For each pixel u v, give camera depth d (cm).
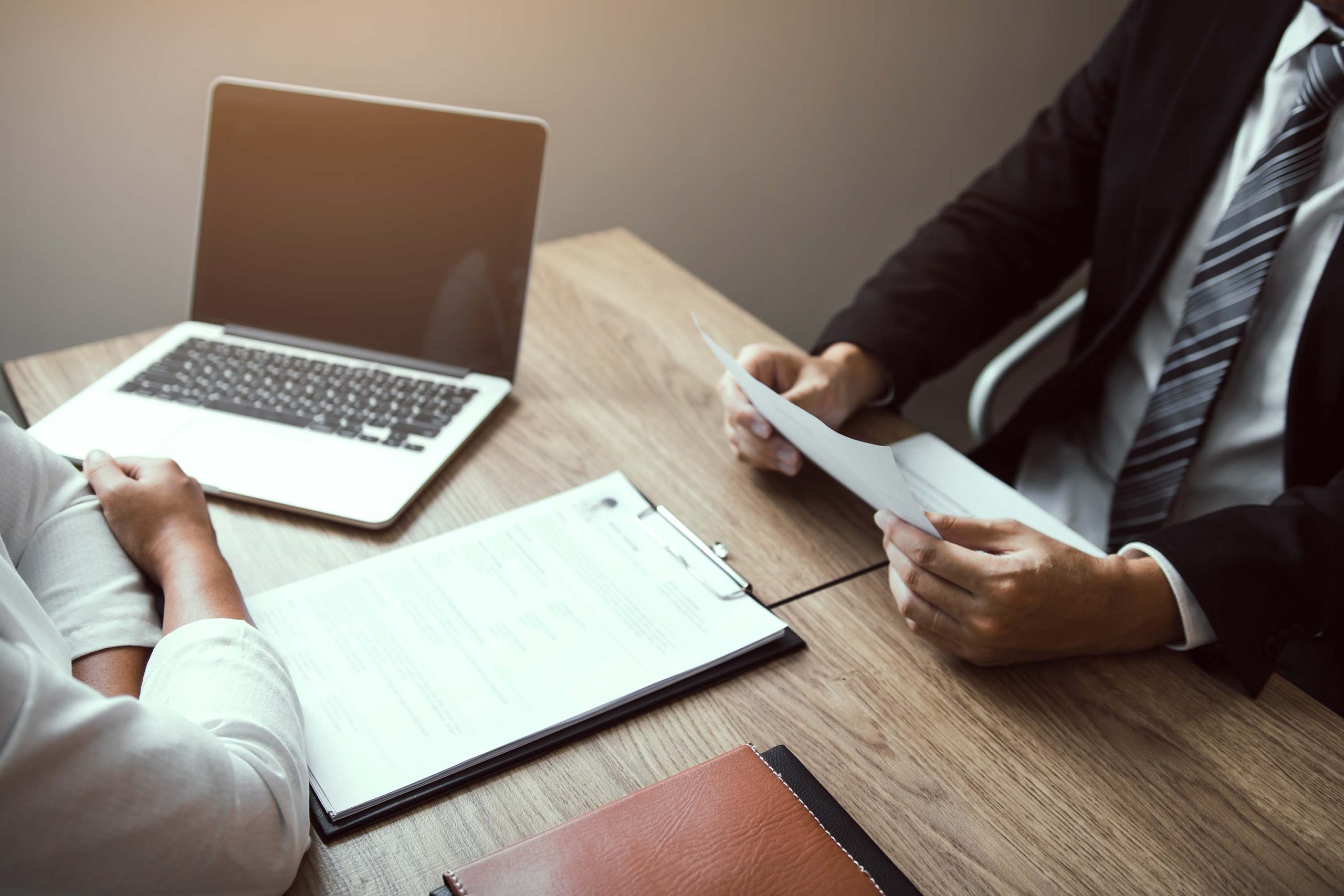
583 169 160
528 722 58
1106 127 121
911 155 189
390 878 50
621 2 147
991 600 63
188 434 82
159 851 40
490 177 91
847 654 66
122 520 64
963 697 63
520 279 91
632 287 113
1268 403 103
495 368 93
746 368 88
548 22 144
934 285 113
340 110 92
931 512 80
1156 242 110
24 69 120
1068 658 67
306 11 130
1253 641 66
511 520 76
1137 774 58
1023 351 121
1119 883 52
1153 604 67
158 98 128
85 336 140
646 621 66
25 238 130
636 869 47
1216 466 108
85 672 55
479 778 55
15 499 63
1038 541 67
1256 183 97
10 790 36
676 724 59
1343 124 93
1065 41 192
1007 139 198
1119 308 117
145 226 136
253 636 54
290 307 96
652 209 170
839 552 76
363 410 87
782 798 51
